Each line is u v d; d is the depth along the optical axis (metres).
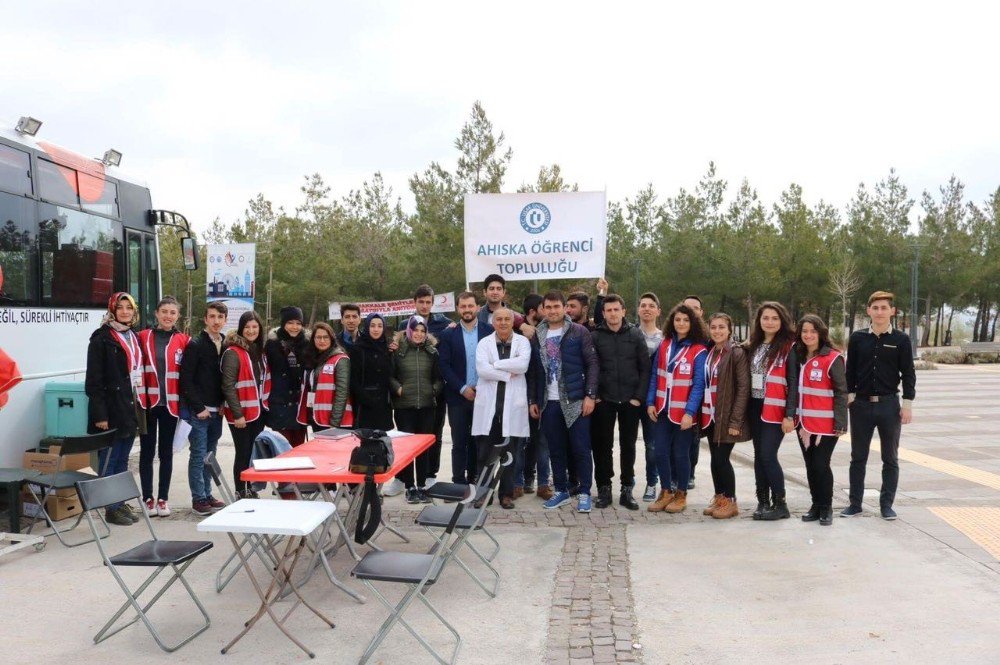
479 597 4.89
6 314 6.61
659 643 4.12
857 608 4.55
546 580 5.20
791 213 39.81
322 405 6.98
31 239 6.99
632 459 7.11
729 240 38.22
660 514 6.87
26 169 6.96
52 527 6.15
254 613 4.65
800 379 6.46
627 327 6.99
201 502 6.93
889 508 6.50
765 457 6.50
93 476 6.30
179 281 35.34
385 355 7.15
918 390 19.47
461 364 7.24
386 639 4.24
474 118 26.34
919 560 5.41
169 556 4.16
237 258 18.25
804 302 40.69
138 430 6.71
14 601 4.85
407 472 7.38
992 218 47.97
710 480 8.46
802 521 6.50
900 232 43.25
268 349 7.10
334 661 3.96
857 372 6.58
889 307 6.39
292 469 4.59
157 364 6.85
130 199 8.89
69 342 7.54
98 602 4.84
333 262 33.25
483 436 6.96
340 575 5.38
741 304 40.53
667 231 42.97
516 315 7.34
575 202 8.41
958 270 41.66
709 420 6.73
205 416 6.71
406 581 3.77
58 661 3.98
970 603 4.60
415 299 7.73
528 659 3.95
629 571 5.32
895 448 6.48
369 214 38.81
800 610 4.55
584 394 6.94
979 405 15.85
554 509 7.08
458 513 4.07
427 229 27.02
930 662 3.84
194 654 4.07
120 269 8.59
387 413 7.18
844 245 44.59
